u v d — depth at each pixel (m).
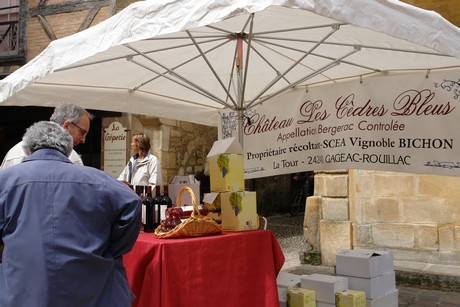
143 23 2.54
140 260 2.66
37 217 1.91
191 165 9.73
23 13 9.69
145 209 3.22
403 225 6.17
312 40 3.46
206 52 3.65
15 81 3.07
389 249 6.25
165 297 2.52
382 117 4.12
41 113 9.33
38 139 2.07
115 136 8.62
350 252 3.87
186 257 2.66
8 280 1.88
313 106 4.49
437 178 5.96
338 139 4.33
